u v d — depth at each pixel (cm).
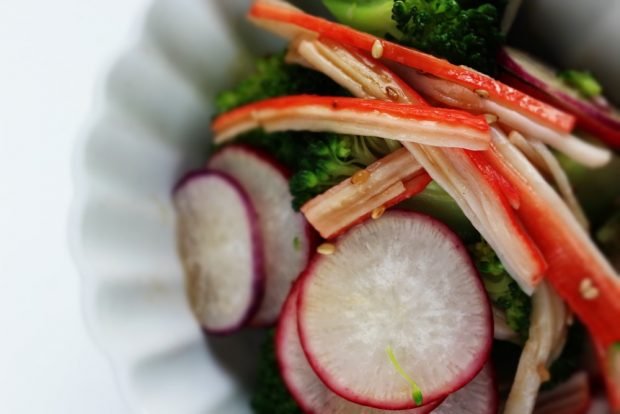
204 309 17
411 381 15
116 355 16
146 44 16
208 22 17
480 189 14
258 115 16
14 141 20
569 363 16
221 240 17
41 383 18
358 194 15
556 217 15
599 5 16
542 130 15
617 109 17
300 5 17
